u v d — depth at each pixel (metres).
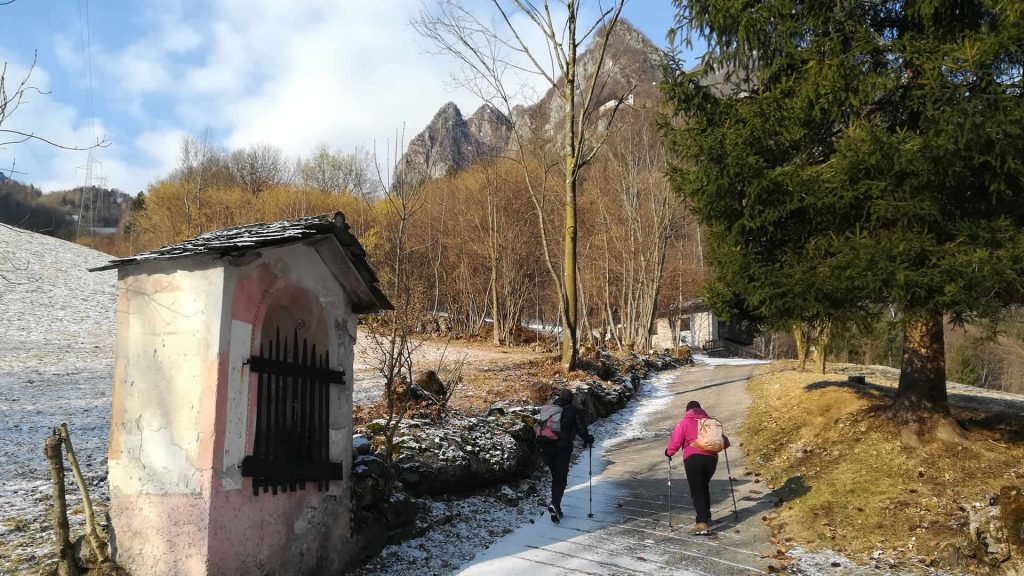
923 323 9.48
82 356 19.84
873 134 8.02
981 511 6.65
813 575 6.34
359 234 32.12
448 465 8.02
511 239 37.97
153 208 47.47
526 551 7.00
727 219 10.02
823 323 9.56
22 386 14.31
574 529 7.90
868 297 8.42
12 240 36.66
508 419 10.66
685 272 43.31
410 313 10.78
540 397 14.17
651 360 27.11
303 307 5.93
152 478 4.90
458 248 40.06
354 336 6.61
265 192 46.66
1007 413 11.20
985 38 7.56
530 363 20.42
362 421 9.63
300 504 5.57
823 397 12.91
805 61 9.44
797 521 7.88
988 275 7.32
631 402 19.05
